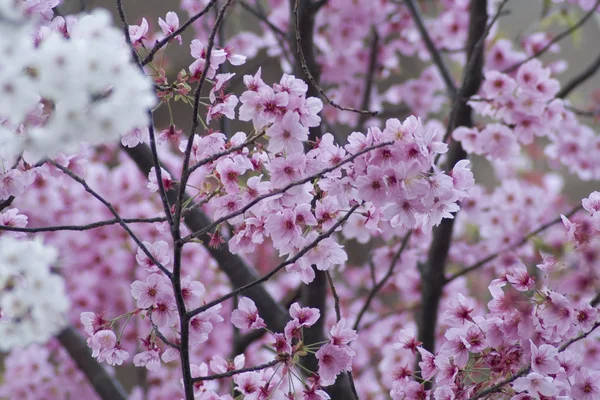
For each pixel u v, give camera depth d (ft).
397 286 13.60
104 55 8.43
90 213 13.51
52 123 8.45
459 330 9.39
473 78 11.18
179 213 9.16
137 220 9.28
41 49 8.40
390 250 12.39
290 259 9.19
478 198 13.79
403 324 13.79
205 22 13.64
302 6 10.72
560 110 11.12
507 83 11.05
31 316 8.70
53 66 8.39
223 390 11.56
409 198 9.16
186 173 9.14
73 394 13.84
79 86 8.40
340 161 9.25
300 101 9.29
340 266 12.64
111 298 13.60
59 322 8.77
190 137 9.10
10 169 9.39
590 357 10.63
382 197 9.17
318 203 9.41
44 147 8.50
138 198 13.79
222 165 9.39
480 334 9.38
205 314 9.43
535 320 9.30
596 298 9.47
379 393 13.47
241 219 9.44
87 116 8.45
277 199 9.30
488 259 11.10
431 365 9.48
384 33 14.02
